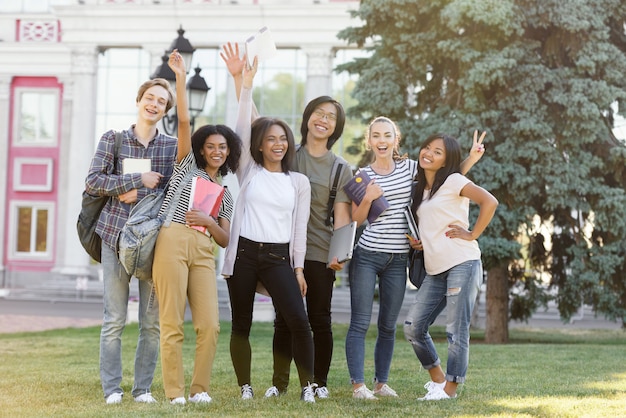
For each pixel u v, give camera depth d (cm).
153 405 625
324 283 692
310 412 594
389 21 1780
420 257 699
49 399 684
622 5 1728
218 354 1098
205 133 662
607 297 1728
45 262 3494
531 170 1650
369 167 706
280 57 3272
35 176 3519
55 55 3488
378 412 597
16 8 3641
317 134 697
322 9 3172
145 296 663
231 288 673
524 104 1656
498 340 1781
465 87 1656
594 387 752
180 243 632
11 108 3553
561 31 1691
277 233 667
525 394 703
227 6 3228
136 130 668
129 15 3312
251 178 679
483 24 1686
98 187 636
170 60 634
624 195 1686
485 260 1631
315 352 695
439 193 670
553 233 1823
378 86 1755
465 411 604
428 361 702
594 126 1653
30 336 1553
